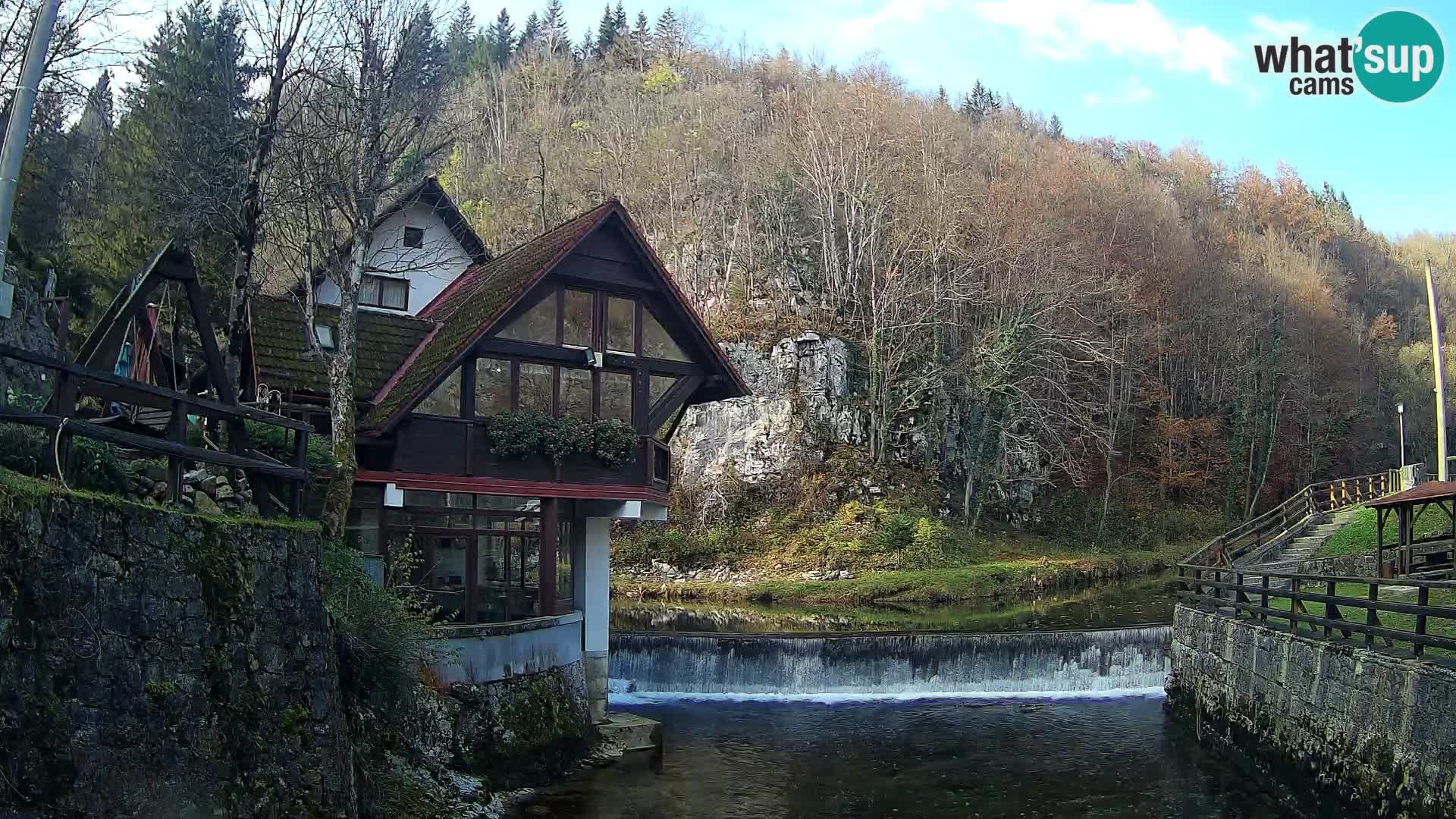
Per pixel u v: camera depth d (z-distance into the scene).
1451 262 112.19
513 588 20.94
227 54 28.09
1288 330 75.50
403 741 15.59
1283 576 20.67
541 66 93.19
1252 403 71.44
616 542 51.22
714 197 71.06
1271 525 46.72
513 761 18.42
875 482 55.56
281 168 22.70
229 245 30.23
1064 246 61.19
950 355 61.91
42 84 28.02
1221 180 110.19
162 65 36.12
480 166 74.12
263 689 10.99
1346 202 129.12
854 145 64.50
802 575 48.75
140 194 33.84
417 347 23.11
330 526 17.28
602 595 22.84
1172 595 45.59
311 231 21.22
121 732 9.00
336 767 11.91
